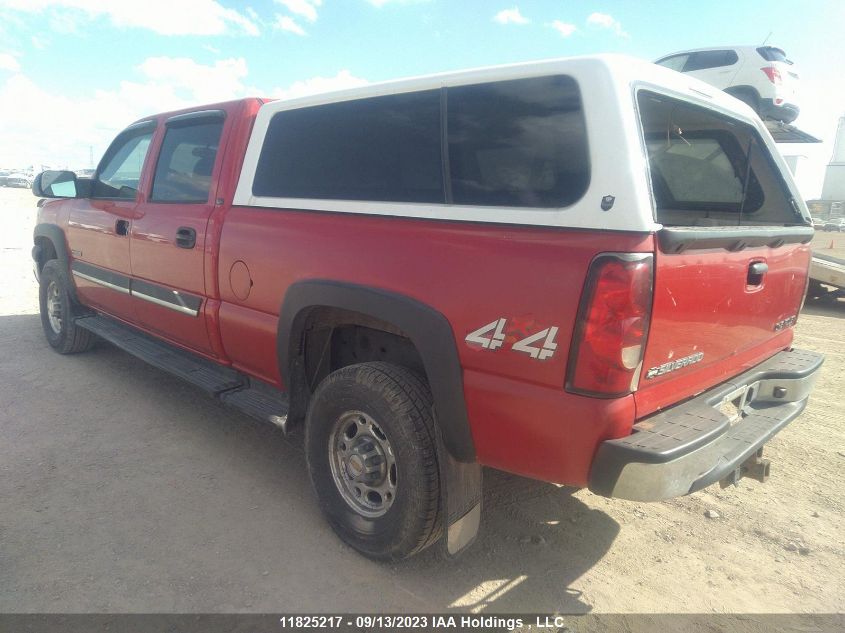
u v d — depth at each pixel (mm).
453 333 2342
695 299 2275
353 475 2857
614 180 2033
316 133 3027
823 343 7473
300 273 2924
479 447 2385
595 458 2088
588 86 2125
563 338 2072
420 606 2531
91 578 2586
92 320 5117
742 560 2938
